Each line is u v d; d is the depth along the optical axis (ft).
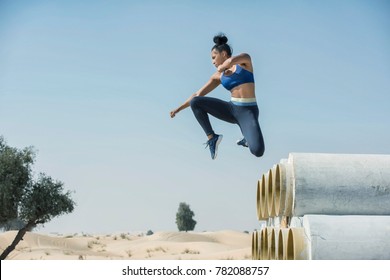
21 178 128.26
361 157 37.60
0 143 134.51
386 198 36.22
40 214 127.24
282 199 37.17
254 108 34.60
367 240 33.01
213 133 35.68
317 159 37.17
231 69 34.99
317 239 33.06
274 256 42.55
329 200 35.81
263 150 33.78
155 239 270.05
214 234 314.14
